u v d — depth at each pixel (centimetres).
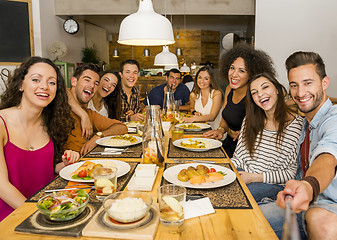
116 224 81
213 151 169
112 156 157
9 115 137
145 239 75
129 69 348
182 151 169
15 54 518
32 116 141
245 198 101
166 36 178
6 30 508
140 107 395
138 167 123
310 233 108
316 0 500
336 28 498
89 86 218
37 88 134
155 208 92
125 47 962
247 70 230
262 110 173
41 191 108
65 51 552
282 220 126
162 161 136
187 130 243
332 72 505
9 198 122
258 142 173
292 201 78
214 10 605
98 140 192
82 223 82
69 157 145
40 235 78
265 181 157
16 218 87
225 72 269
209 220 86
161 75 886
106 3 605
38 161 145
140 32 173
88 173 121
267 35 520
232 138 266
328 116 125
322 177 94
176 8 608
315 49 509
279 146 167
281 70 523
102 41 885
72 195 96
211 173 119
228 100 266
